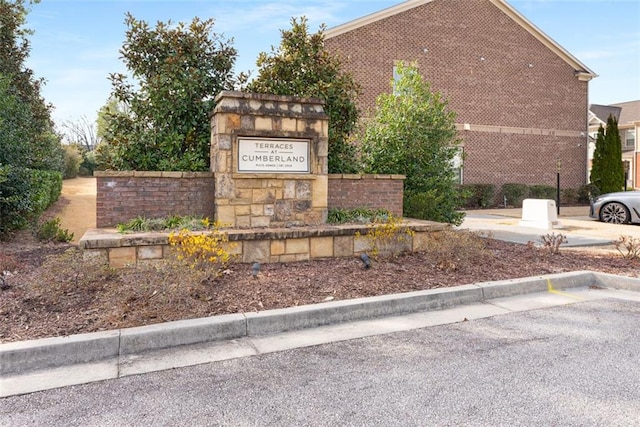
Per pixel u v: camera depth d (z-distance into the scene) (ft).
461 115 59.57
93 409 8.79
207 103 24.84
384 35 54.39
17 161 26.63
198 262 15.65
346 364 10.96
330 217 23.48
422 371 10.55
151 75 24.63
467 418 8.46
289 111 21.95
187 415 8.57
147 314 13.01
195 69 24.38
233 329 12.75
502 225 39.19
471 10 59.62
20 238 26.99
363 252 20.81
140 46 24.32
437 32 57.47
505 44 62.13
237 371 10.57
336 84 26.76
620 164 65.00
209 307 13.75
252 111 21.22
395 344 12.31
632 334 13.12
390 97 29.58
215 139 21.47
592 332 13.29
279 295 15.08
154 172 21.13
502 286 17.16
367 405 8.96
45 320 12.52
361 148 29.76
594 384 9.87
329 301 14.71
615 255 23.61
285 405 8.96
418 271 18.47
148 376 10.29
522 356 11.45
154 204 21.33
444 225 22.09
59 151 69.21
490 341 12.54
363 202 26.11
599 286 19.02
